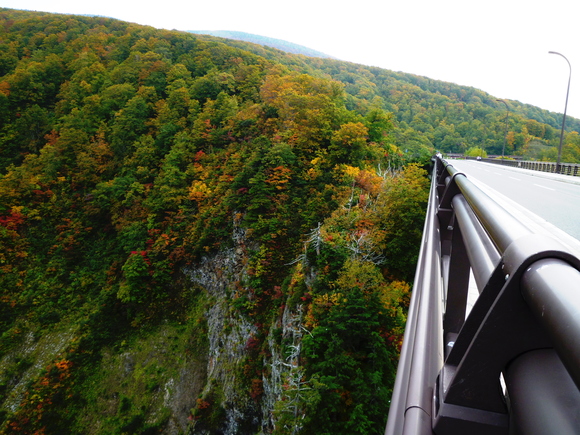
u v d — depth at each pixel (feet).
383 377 57.06
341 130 132.98
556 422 2.05
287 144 135.54
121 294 144.25
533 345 2.81
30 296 161.58
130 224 172.45
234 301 118.32
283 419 57.88
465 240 7.02
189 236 150.51
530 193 40.93
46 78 291.38
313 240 84.99
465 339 3.73
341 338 59.21
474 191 7.23
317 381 53.31
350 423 48.83
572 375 1.54
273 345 91.50
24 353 144.77
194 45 335.67
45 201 191.72
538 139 330.95
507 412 3.21
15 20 414.00
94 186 201.36
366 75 595.47
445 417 3.34
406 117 453.58
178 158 183.01
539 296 2.21
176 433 114.11
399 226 84.48
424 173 118.42
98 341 140.77
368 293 65.41
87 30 378.32
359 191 106.22
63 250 177.17
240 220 127.95
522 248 2.89
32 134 242.99
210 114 204.13
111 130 229.04
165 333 138.82
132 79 270.46
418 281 9.30
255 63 310.65
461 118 465.47
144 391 124.98
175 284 149.59
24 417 125.39
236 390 105.60
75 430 120.78
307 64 533.14
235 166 151.53
